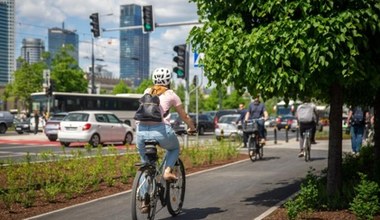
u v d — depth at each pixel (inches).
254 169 504.1
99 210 299.6
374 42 257.4
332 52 231.9
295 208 249.3
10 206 307.0
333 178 282.2
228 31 264.2
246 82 267.7
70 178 374.9
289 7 239.9
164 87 264.2
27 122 1616.6
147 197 247.3
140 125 253.1
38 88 2527.1
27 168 401.1
